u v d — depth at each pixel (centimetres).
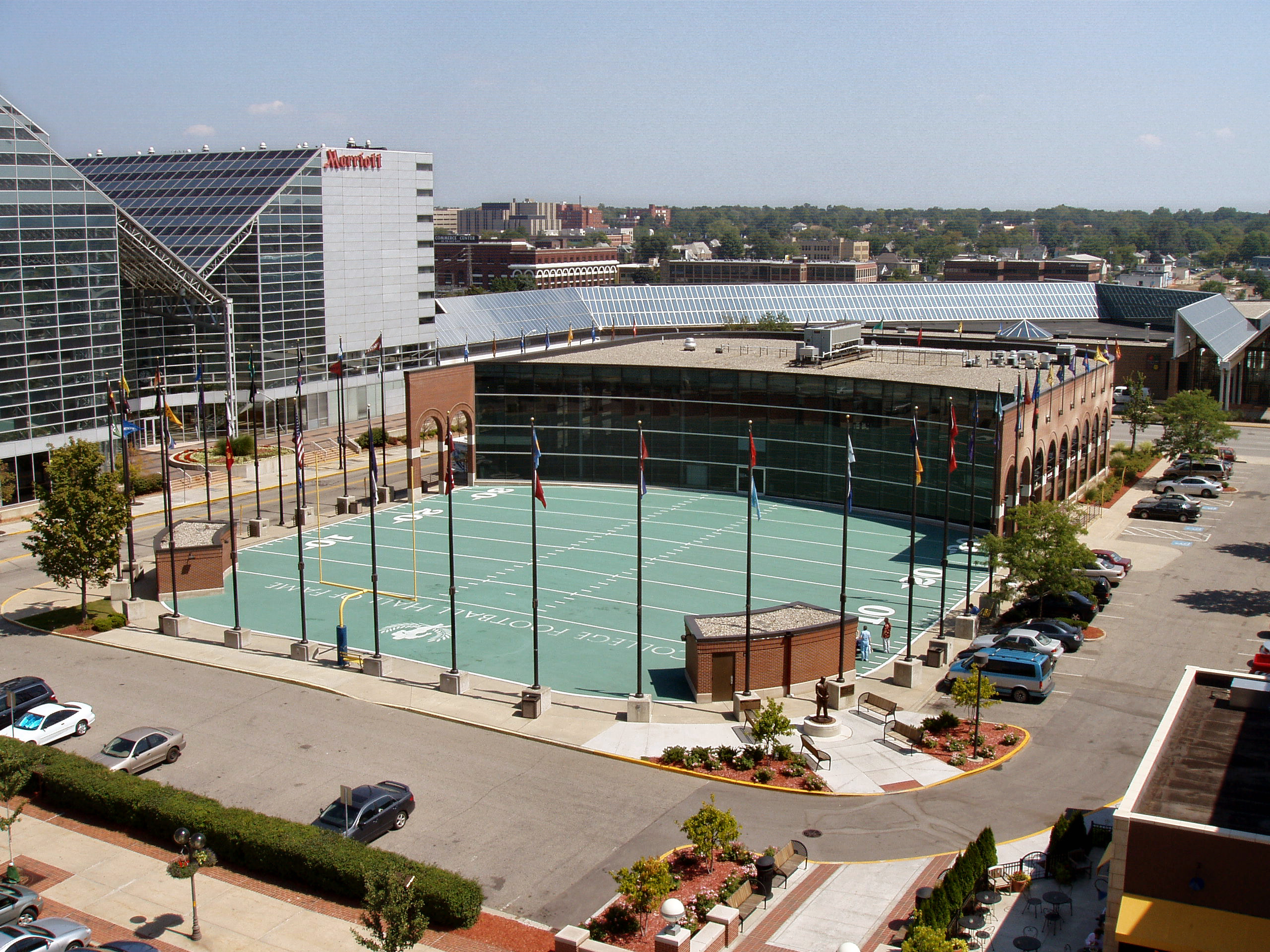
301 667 5256
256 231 10375
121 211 8788
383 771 4203
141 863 3591
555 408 9156
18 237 8012
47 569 5800
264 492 8850
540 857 3594
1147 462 9912
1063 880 3350
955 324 16412
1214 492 8769
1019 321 14725
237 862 3572
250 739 4484
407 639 5662
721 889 3338
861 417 8194
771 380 8556
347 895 3366
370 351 11781
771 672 4909
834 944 3075
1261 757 2842
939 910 3017
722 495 8825
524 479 9288
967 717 4697
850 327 9344
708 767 4200
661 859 3506
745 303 15825
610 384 9031
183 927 3219
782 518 8112
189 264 10025
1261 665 4931
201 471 9338
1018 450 7038
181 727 4597
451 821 3825
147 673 5203
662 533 7694
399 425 11594
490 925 3225
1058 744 4416
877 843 3656
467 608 6147
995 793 4006
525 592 6425
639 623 4619
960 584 6506
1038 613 5931
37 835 3762
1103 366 9269
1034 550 5638
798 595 6334
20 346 8119
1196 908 2414
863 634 5362
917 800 3962
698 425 8888
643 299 15462
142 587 6550
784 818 3838
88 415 8694
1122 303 17062
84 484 5947
